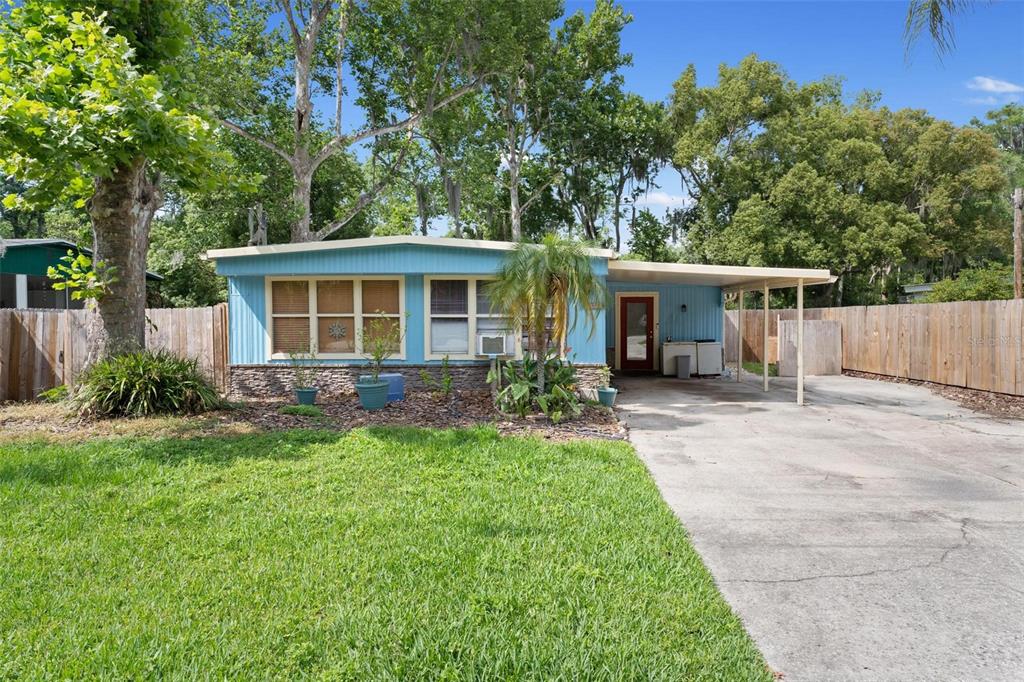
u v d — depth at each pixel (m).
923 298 21.20
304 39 17.34
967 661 2.53
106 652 2.45
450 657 2.44
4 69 6.38
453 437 6.39
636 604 2.91
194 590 2.99
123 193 7.81
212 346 10.30
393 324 10.41
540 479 4.95
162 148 6.58
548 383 8.24
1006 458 6.16
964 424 8.12
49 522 3.87
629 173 30.56
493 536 3.72
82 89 6.47
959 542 3.83
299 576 3.15
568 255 7.93
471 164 20.72
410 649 2.50
